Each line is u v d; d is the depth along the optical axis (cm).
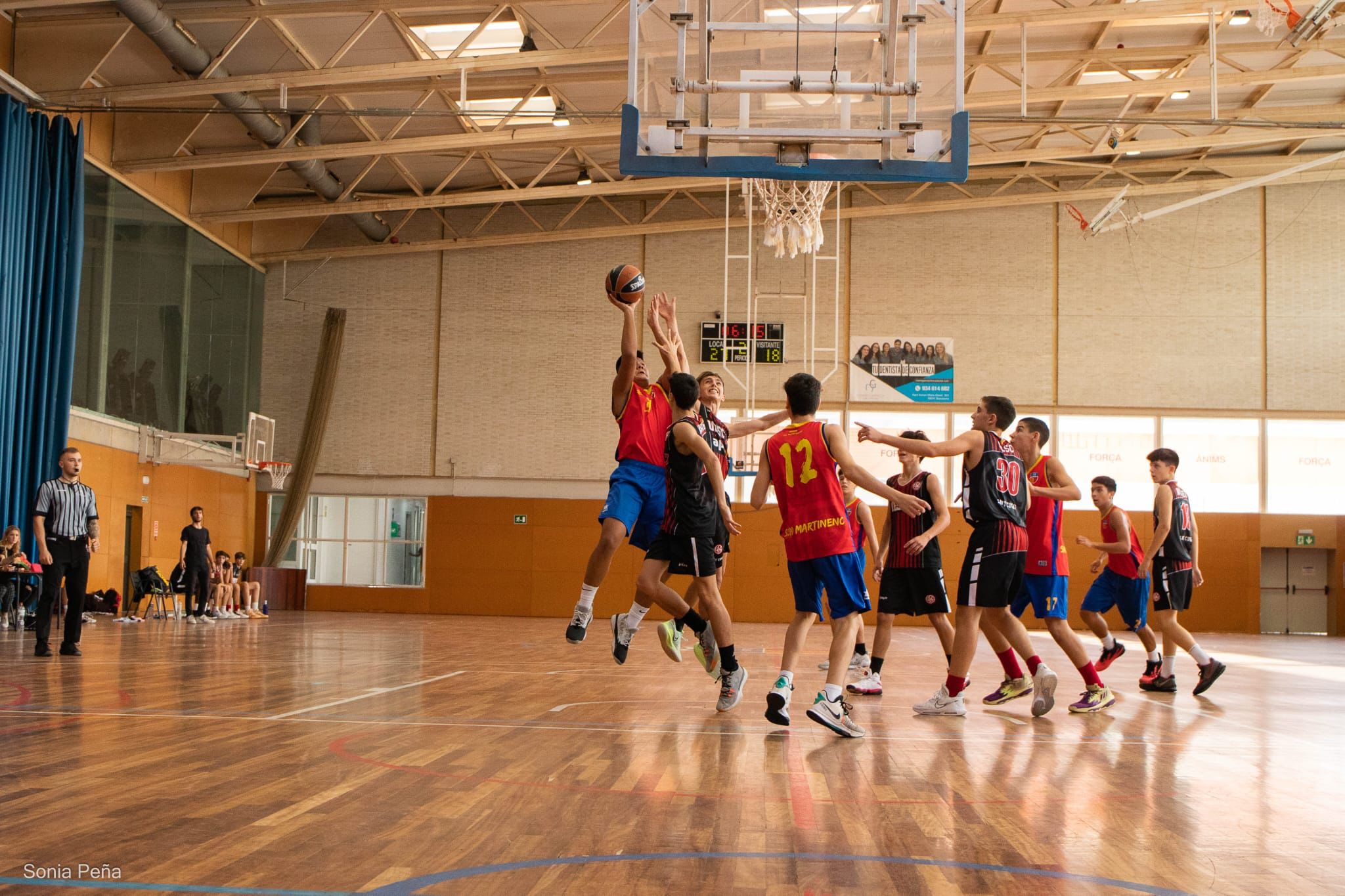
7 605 1317
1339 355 2191
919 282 2253
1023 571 574
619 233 2255
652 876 242
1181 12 1541
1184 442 2209
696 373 2267
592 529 2267
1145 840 288
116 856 250
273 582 2206
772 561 2217
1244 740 502
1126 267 2231
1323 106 1939
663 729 496
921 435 674
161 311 1873
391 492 2291
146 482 1817
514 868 247
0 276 1397
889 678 859
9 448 1410
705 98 574
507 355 2302
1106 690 621
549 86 1755
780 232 1628
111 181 1723
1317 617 2195
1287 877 253
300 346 2302
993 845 280
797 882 240
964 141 560
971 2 1636
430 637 1365
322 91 1750
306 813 300
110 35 1552
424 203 1998
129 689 638
